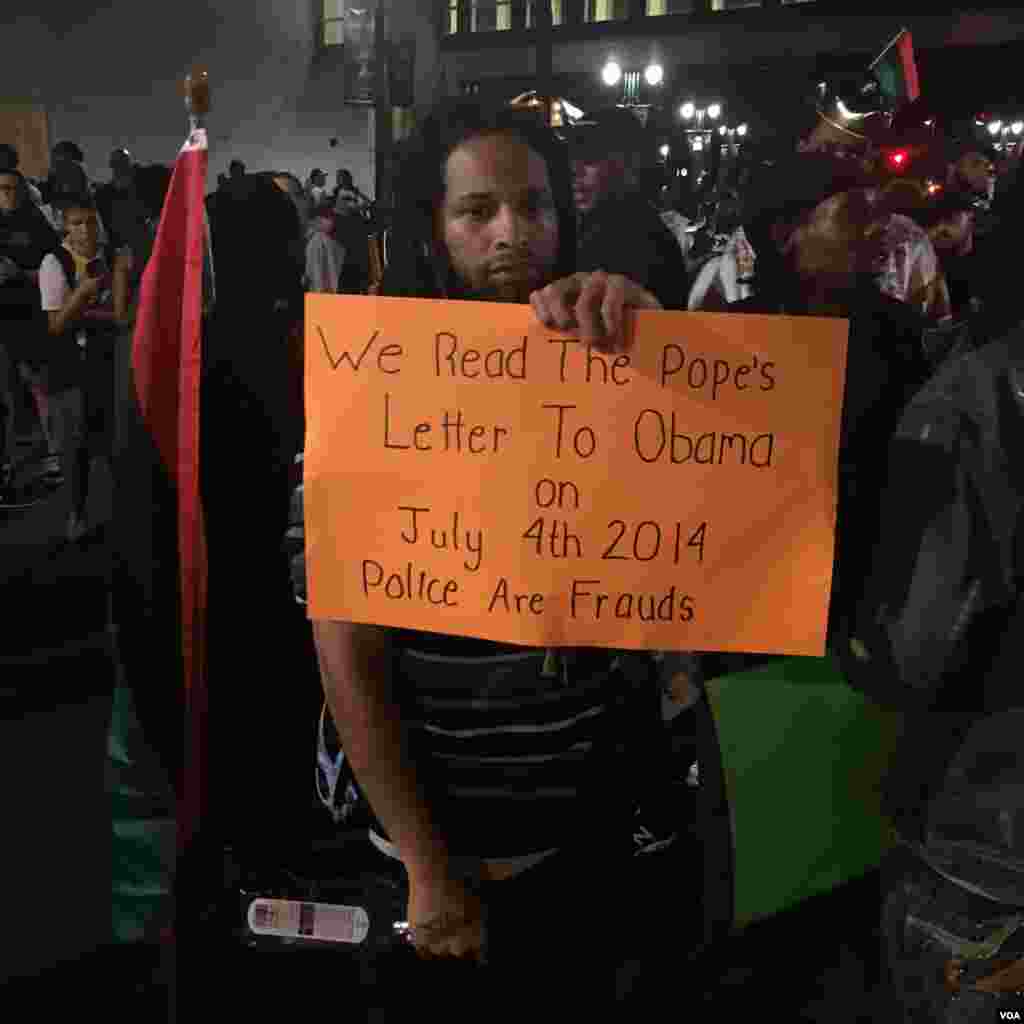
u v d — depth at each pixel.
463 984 1.37
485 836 1.28
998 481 1.07
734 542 1.17
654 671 1.38
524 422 1.15
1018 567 1.07
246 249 1.72
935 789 1.18
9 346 5.62
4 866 2.55
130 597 1.38
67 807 2.81
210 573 1.49
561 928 1.33
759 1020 1.37
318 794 1.50
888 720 1.31
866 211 1.79
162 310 1.31
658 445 1.15
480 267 1.18
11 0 8.39
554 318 1.11
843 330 1.13
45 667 3.64
